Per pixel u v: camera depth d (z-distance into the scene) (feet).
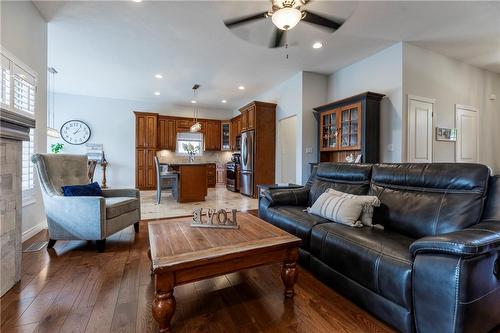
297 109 16.78
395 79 12.35
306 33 11.08
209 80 18.06
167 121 24.94
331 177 8.97
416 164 6.52
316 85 16.57
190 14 9.75
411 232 5.79
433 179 5.93
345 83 15.47
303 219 7.09
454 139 13.73
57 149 19.60
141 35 11.41
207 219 6.94
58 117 21.67
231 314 4.91
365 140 12.53
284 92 18.38
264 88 20.11
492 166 15.39
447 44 12.26
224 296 5.57
